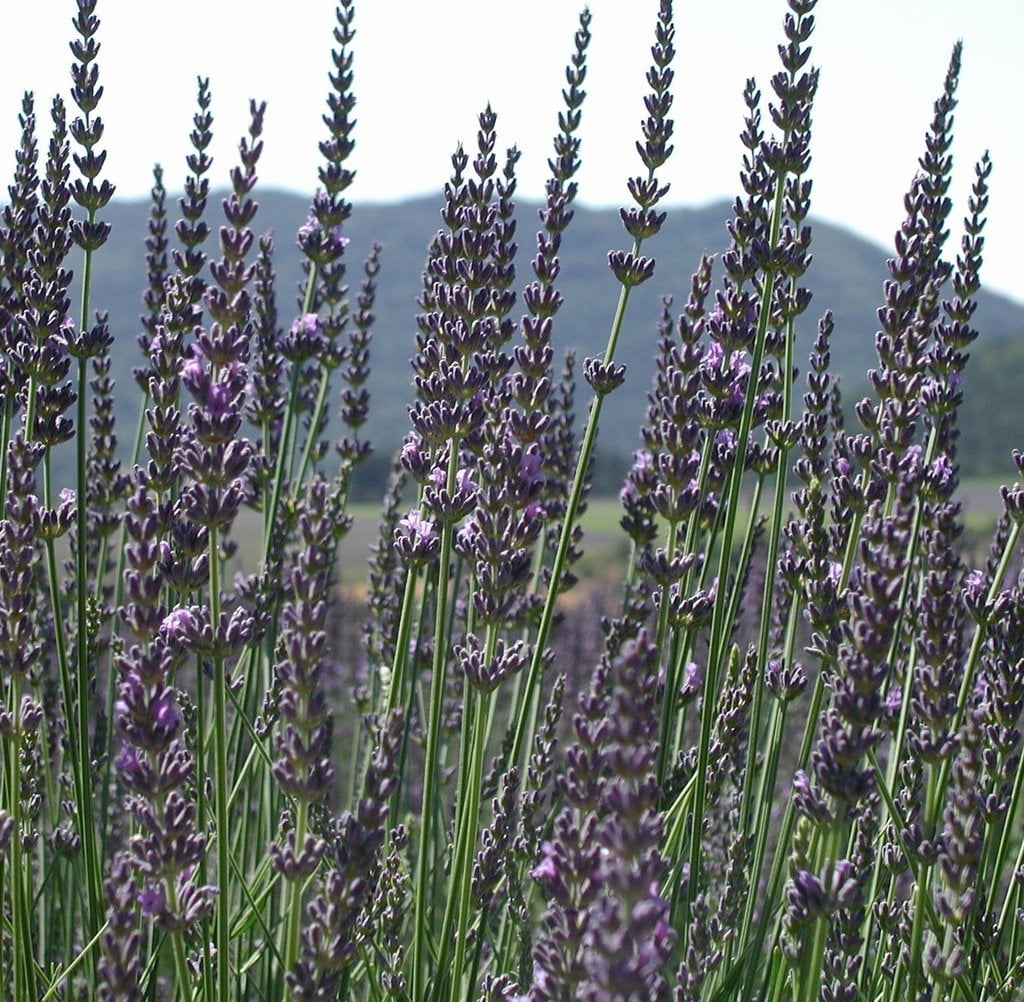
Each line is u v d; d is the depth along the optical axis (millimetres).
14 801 991
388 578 1267
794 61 1055
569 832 912
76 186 1081
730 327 1072
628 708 877
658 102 1067
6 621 990
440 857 1136
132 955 931
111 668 1171
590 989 875
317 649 934
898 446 1045
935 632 978
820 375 1100
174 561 1008
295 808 1074
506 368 1073
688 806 1049
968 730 961
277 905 1149
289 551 1212
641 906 867
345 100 1178
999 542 1107
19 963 993
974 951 1022
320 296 1218
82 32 1083
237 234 982
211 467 962
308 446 1218
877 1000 1025
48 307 1067
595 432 1058
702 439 1104
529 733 1165
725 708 1059
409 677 1182
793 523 1075
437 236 1072
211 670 1070
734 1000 1061
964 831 959
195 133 1115
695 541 1085
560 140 1082
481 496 1023
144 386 1171
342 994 1022
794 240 1091
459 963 1005
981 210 1099
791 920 980
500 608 1021
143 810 940
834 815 941
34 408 1062
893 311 1058
